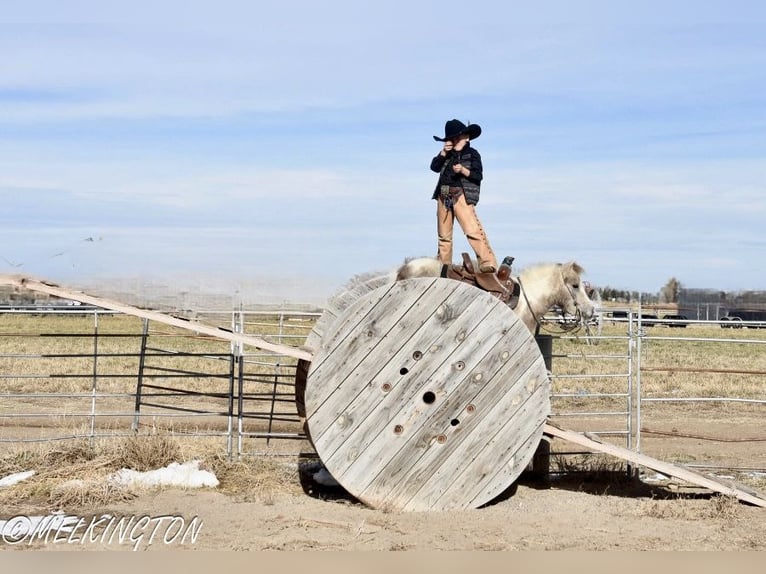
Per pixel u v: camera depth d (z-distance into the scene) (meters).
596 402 19.53
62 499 9.20
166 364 23.72
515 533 8.41
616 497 10.22
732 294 68.69
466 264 9.94
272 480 10.69
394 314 9.16
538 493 10.34
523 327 9.20
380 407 9.16
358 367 9.15
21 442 11.88
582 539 8.25
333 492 10.27
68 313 11.99
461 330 9.19
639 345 11.60
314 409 9.14
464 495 9.23
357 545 7.83
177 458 10.94
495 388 9.20
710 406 19.09
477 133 10.46
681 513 9.37
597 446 9.58
